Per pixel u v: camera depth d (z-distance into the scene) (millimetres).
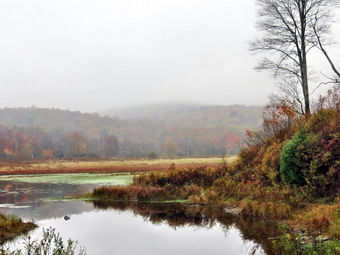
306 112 25391
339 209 14383
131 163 77062
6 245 13688
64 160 108938
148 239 15156
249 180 23797
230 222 17953
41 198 28969
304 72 26500
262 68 27953
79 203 25984
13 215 18391
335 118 20141
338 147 18266
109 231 16672
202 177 28344
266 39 27375
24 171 60188
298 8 26328
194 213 21000
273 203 18562
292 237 12336
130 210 22641
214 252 13008
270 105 28656
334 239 11484
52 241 14375
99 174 53594
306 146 19484
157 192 27281
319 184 18109
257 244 13656
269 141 26609
